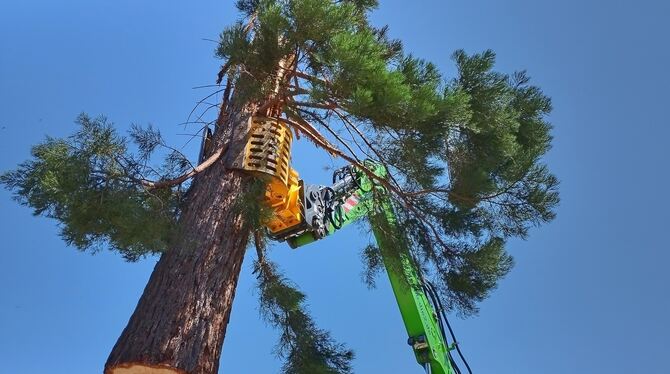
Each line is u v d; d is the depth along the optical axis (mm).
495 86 6664
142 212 5383
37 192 5422
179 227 5699
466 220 6512
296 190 7320
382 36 7738
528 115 7664
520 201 6867
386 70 5551
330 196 8227
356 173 8734
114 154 5566
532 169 6848
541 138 7664
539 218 6871
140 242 5266
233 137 6355
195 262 5492
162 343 4969
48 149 5457
